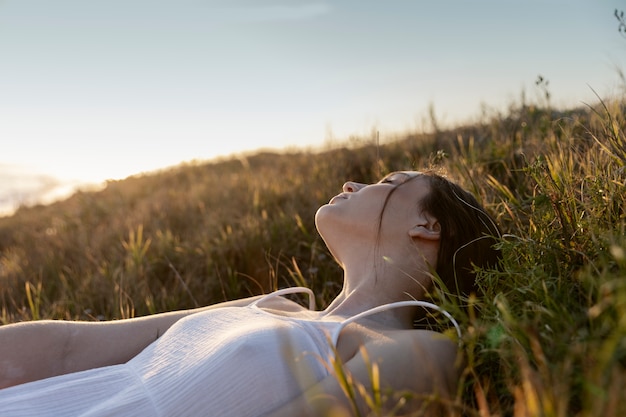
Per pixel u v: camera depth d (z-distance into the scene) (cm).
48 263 482
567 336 128
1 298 425
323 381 152
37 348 201
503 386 146
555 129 355
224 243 409
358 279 209
